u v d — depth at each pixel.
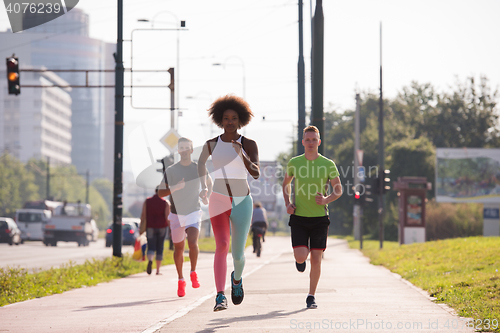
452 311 9.22
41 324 8.75
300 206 9.97
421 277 14.81
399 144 76.50
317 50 24.52
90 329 8.07
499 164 59.22
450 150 59.75
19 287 13.86
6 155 145.25
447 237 62.22
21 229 60.44
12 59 27.86
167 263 23.88
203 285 14.68
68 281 15.55
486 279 12.16
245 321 8.34
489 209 59.16
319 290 12.66
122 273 18.83
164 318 8.94
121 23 22.91
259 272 18.36
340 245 47.09
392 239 67.12
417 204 42.12
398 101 99.19
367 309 9.50
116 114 22.62
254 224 29.09
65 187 171.12
